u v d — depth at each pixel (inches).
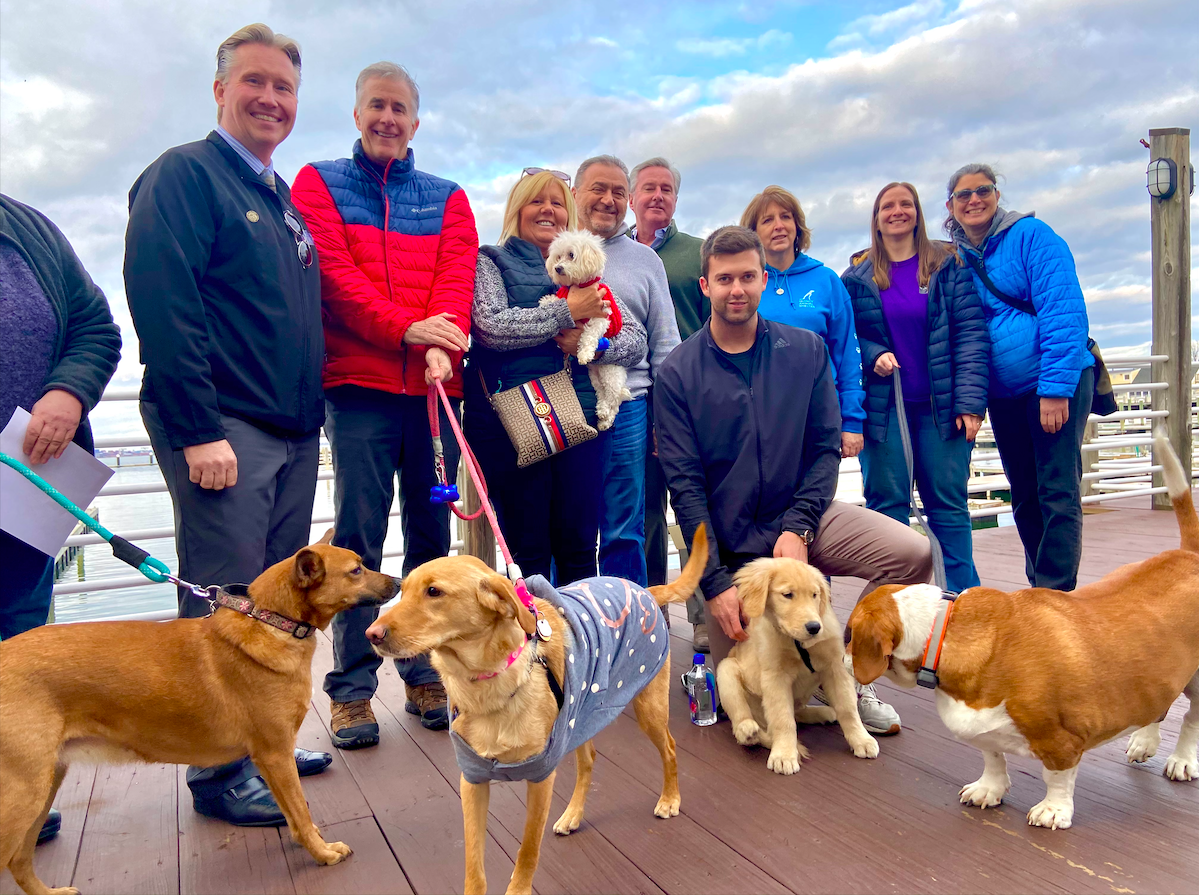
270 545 99.5
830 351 149.7
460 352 111.1
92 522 79.4
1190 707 89.6
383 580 85.6
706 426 121.0
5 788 65.6
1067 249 143.0
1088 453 296.0
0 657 68.6
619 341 129.0
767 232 152.3
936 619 83.7
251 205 95.2
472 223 121.3
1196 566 85.4
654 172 159.0
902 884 72.1
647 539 158.9
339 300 108.6
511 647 67.8
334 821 90.0
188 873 80.6
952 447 150.3
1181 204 261.7
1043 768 89.8
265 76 95.3
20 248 84.3
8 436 79.5
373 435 111.3
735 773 99.1
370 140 112.9
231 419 93.0
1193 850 74.5
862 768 98.4
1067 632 79.1
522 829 87.1
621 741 111.1
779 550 114.2
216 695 76.8
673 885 74.2
